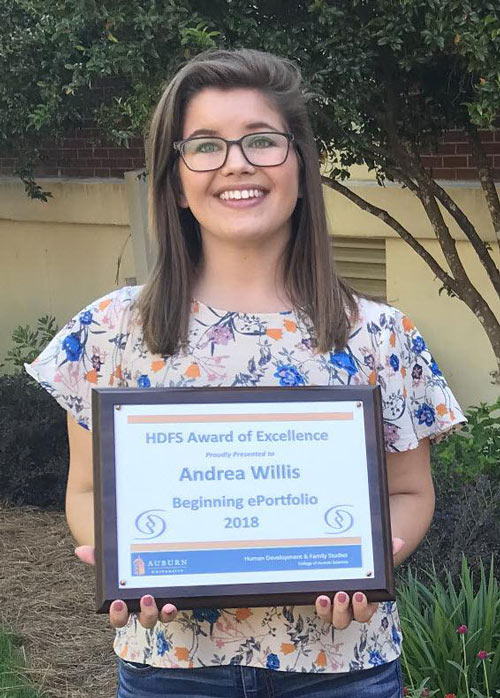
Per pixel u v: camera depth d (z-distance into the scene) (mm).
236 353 1907
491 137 5992
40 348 7832
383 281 7027
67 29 4152
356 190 6664
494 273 5301
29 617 4797
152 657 1902
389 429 1967
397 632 1984
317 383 1906
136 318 1938
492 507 4027
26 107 5484
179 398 1805
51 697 4012
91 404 1906
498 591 3506
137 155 7855
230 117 1876
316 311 1934
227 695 1875
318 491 1805
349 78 4020
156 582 1757
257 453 1806
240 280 1960
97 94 5441
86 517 2014
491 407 5027
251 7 4031
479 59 3672
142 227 7742
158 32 3906
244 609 1864
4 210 8781
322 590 1773
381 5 3846
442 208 6273
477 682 3199
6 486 6523
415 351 2031
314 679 1877
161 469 1785
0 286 9102
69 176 8367
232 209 1886
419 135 5188
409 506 2033
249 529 1782
